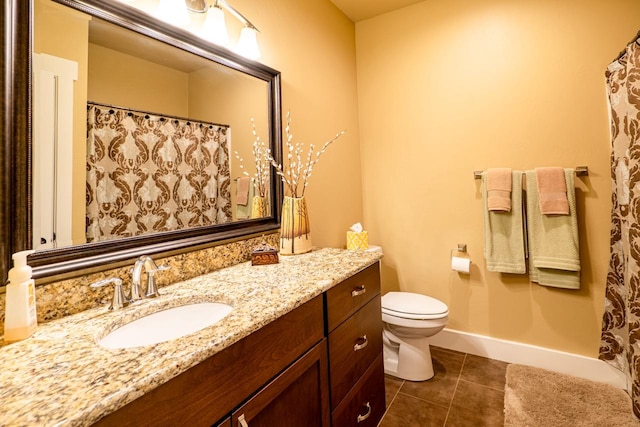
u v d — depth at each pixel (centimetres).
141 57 111
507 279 207
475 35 214
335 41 234
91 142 98
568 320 189
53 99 89
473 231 217
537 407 159
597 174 180
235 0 150
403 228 245
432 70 230
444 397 172
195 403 64
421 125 235
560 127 190
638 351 145
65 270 88
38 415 46
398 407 166
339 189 232
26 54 83
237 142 148
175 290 107
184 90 125
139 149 110
